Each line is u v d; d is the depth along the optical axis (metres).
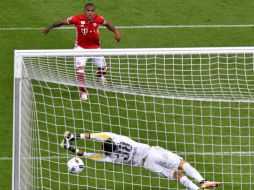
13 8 45.00
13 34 42.88
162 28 43.94
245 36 43.44
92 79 34.53
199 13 45.22
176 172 31.59
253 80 37.22
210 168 33.31
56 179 32.69
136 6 45.66
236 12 45.41
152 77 36.66
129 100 36.75
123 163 31.88
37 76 32.47
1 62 40.47
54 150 34.00
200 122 35.72
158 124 35.50
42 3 45.56
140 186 32.47
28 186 30.69
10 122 36.31
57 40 42.69
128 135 34.94
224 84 36.88
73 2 45.81
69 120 35.72
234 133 35.25
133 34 43.44
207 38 43.22
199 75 37.47
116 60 37.56
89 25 38.03
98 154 31.81
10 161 33.88
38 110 36.09
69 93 36.50
